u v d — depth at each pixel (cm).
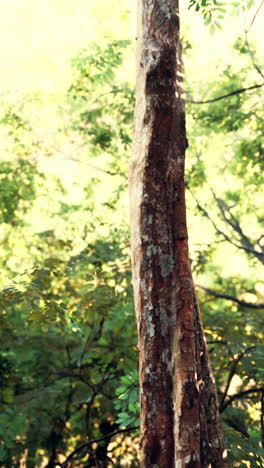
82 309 798
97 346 856
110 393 813
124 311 838
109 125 959
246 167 946
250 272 1088
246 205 1055
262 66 936
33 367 902
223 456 397
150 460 373
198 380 396
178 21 424
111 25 966
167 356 388
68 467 755
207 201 1043
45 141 1003
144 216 405
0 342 852
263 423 607
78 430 841
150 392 383
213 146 1014
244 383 774
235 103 925
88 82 943
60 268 793
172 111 415
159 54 414
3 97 975
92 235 950
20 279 610
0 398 757
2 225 984
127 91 923
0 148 974
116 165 1000
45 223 987
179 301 393
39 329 891
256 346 639
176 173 414
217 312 982
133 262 410
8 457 780
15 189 957
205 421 392
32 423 788
